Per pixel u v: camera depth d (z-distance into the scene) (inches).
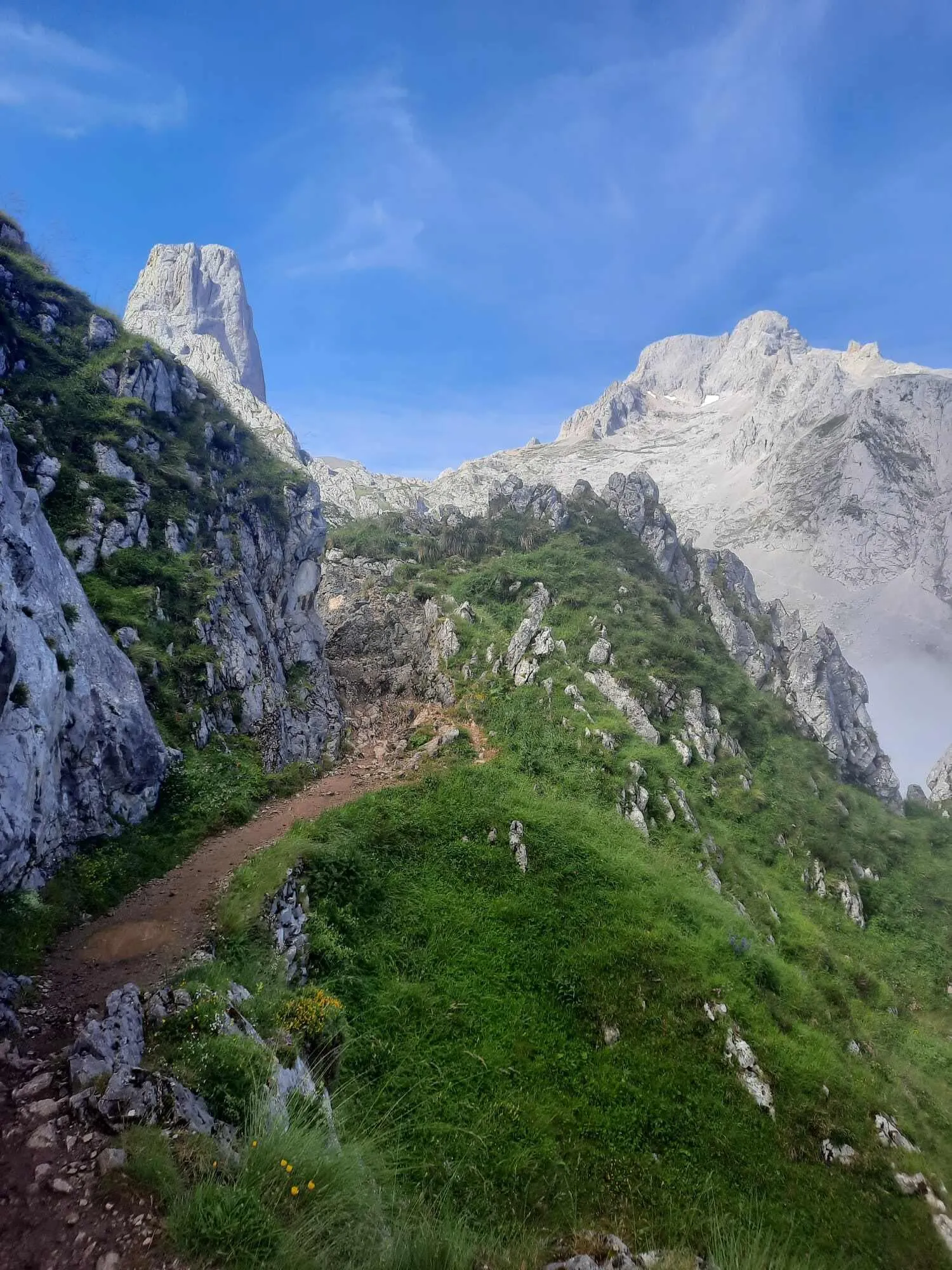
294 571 1749.5
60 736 717.9
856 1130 762.2
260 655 1400.1
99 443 1266.0
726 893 1176.8
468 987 776.3
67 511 1132.5
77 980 546.3
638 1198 602.5
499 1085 667.4
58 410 1274.6
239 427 1793.8
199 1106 388.5
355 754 1439.5
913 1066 1018.1
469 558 2583.7
